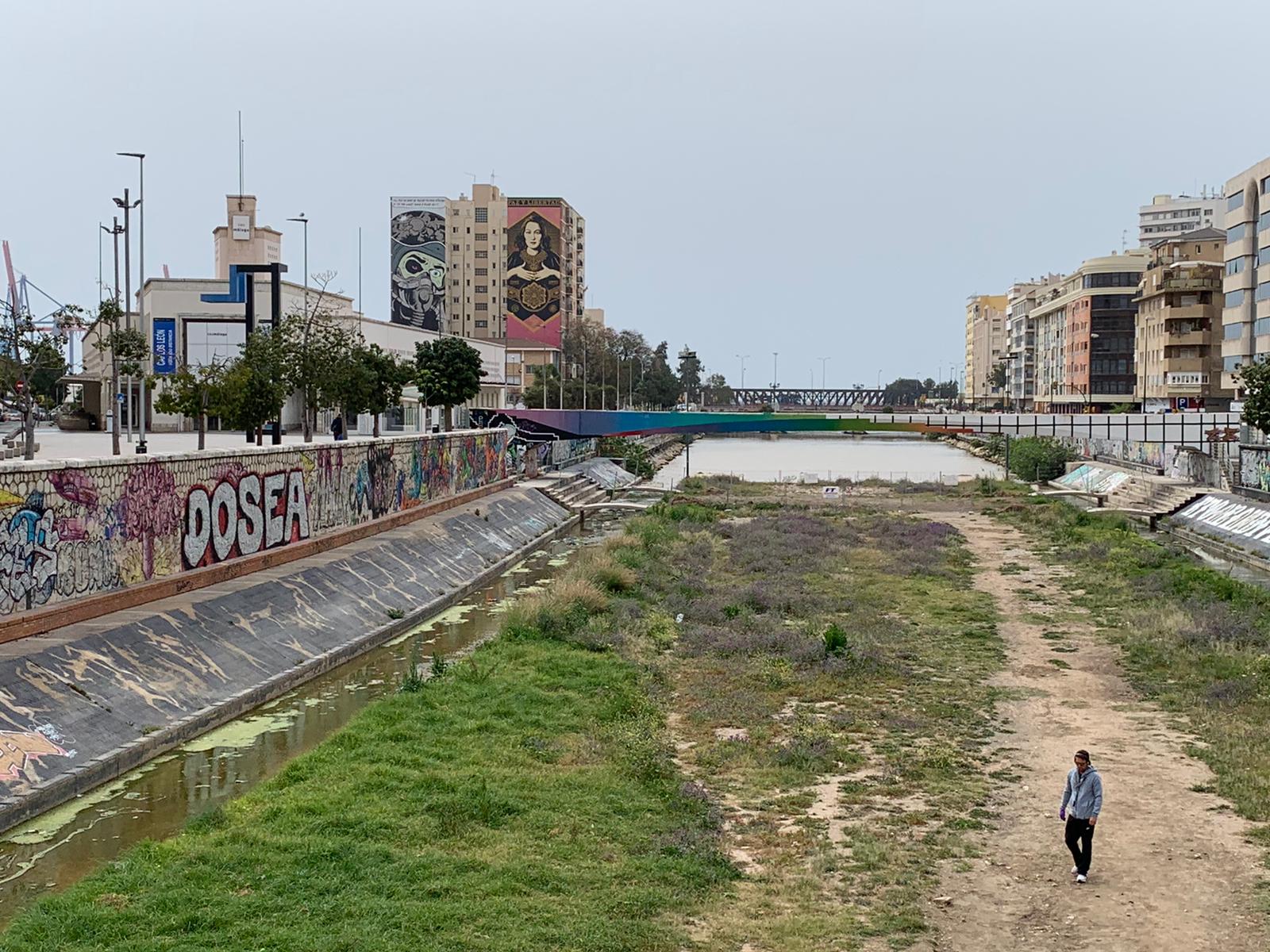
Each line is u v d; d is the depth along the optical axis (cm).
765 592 5441
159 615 3734
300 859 2217
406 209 18612
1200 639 4384
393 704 3362
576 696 3516
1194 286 14225
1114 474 10950
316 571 4941
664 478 13662
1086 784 2255
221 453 4553
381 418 11556
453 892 2084
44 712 2953
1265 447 7988
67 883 2317
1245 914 2106
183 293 10244
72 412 10812
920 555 6738
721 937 1994
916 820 2600
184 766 3058
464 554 6556
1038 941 2005
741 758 3047
